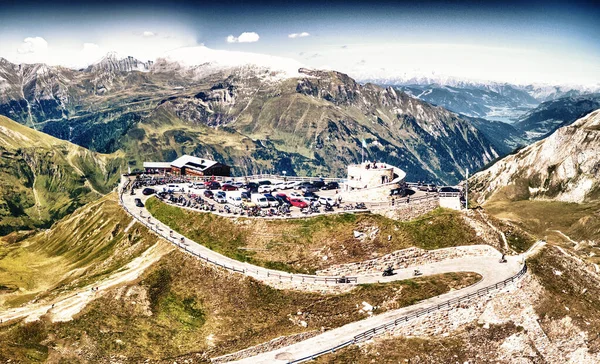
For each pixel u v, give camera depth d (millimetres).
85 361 105812
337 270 127250
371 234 136375
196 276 128250
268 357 102562
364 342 105312
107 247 167000
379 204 150500
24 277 169500
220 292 122938
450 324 111938
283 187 190750
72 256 179375
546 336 115938
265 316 115375
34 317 115625
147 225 159625
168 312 119312
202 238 144250
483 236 144000
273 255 131500
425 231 141375
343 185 187750
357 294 118125
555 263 140500
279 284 122125
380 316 112562
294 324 112188
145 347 109188
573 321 119500
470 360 106812
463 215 148250
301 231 136125
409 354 103750
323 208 148000
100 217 194125
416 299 116375
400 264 132000
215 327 114375
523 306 118938
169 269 131250
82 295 124000
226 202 168125
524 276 125562
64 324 114375
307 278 123625
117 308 119438
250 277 124000
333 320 112562
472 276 125250
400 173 175250
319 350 103125
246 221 142125
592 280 139375
